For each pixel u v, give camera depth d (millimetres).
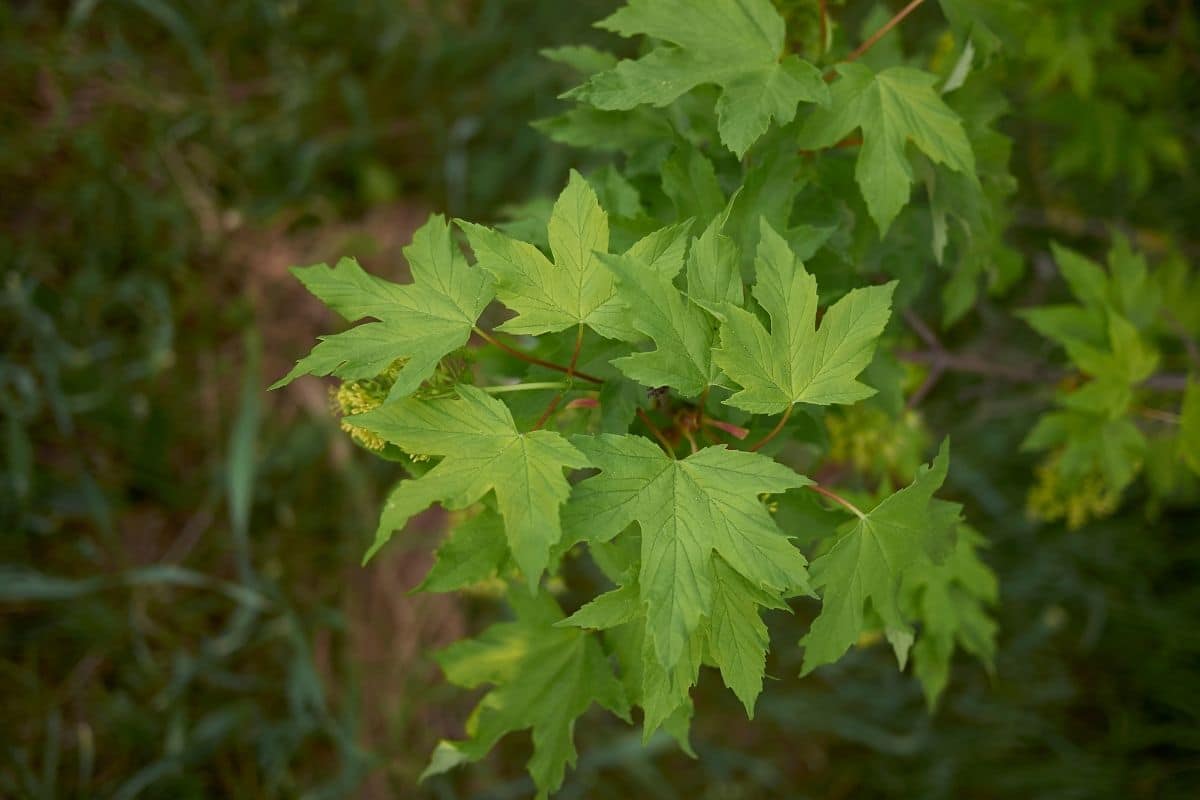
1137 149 1365
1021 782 1470
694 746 1547
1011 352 1542
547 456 613
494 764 1542
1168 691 1477
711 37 698
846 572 663
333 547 1550
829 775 1557
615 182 752
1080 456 931
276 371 1588
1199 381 990
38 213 1479
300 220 1669
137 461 1479
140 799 1357
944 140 726
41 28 1575
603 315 650
